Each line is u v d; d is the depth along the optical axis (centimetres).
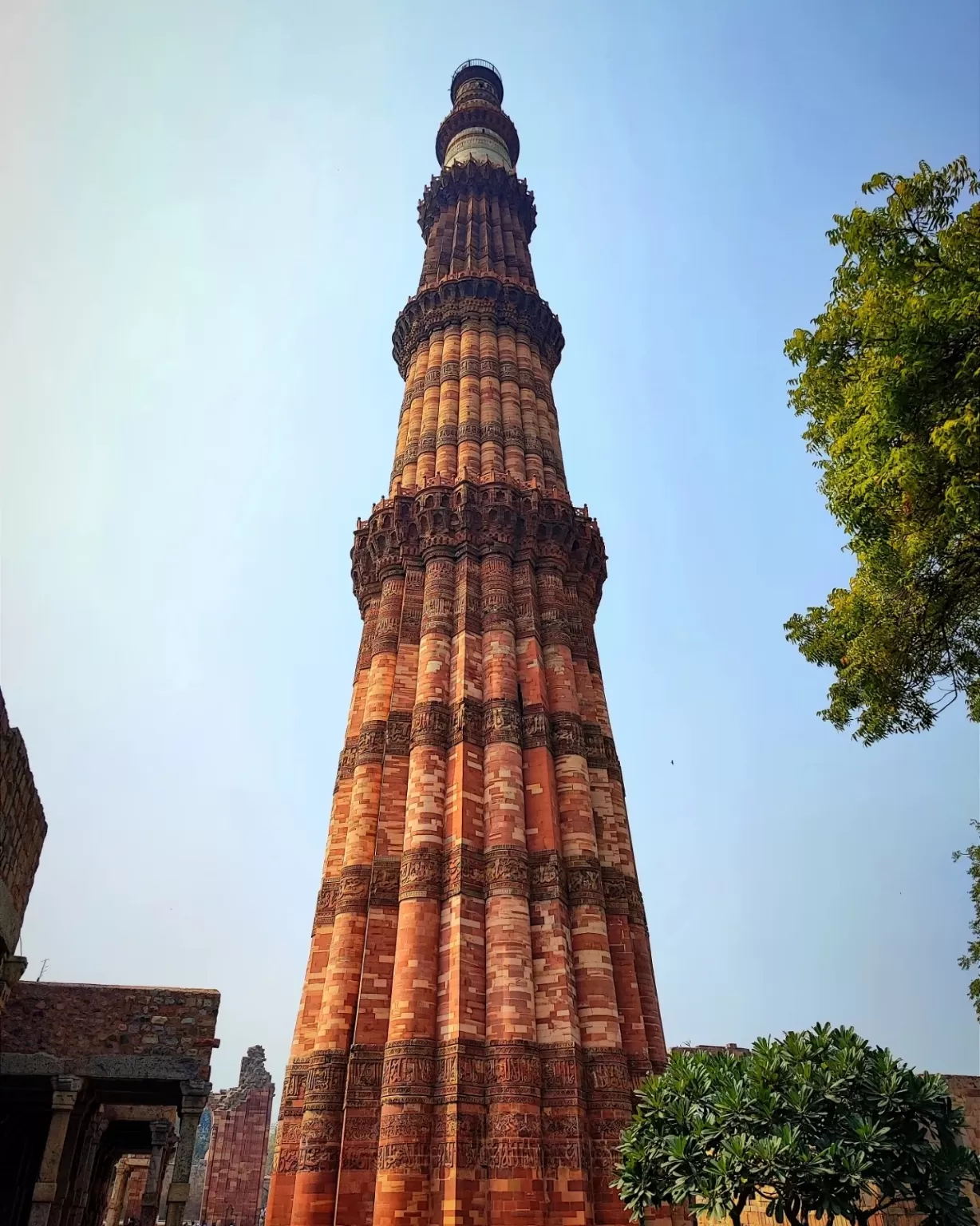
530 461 3931
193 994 2275
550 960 2405
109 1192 5159
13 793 2039
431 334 4588
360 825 2766
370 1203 2097
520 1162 2058
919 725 1897
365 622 3481
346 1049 2353
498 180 5519
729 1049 3120
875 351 1602
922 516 1594
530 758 2833
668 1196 1642
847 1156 1484
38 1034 2170
